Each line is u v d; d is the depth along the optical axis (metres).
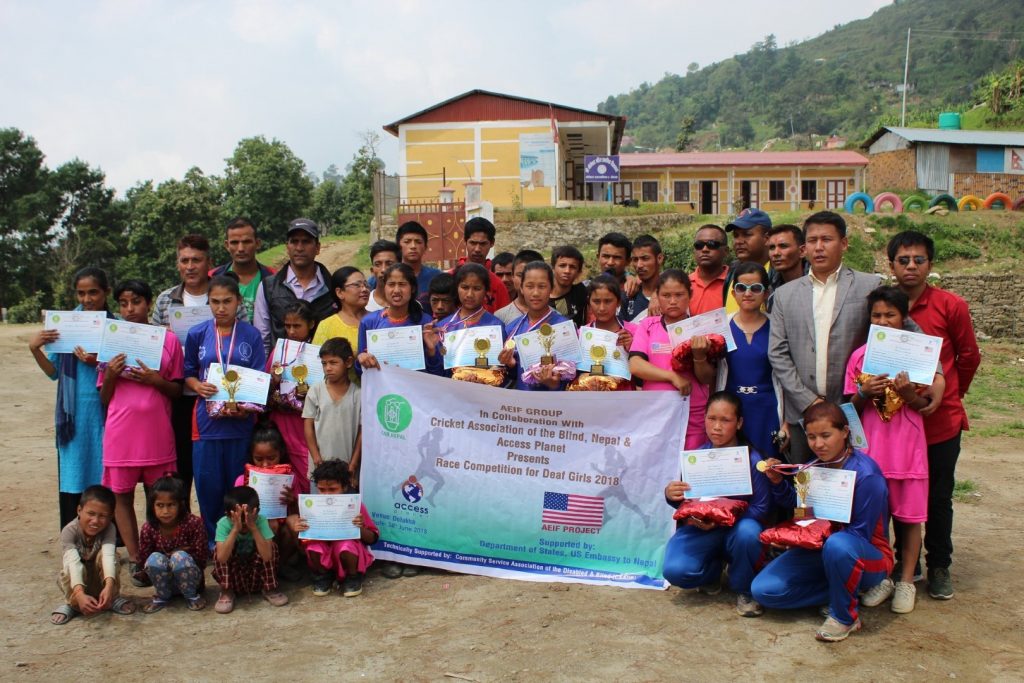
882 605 5.23
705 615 5.09
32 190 52.81
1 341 24.09
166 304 6.71
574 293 6.85
